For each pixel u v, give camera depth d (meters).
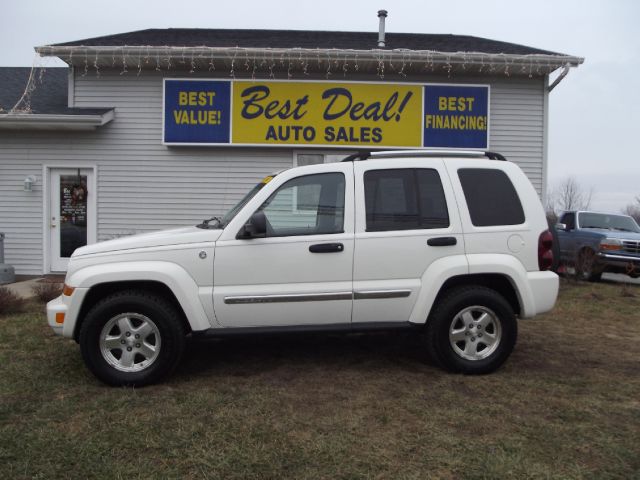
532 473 2.98
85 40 10.87
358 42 11.62
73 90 10.34
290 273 4.42
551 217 18.08
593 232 12.31
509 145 10.43
